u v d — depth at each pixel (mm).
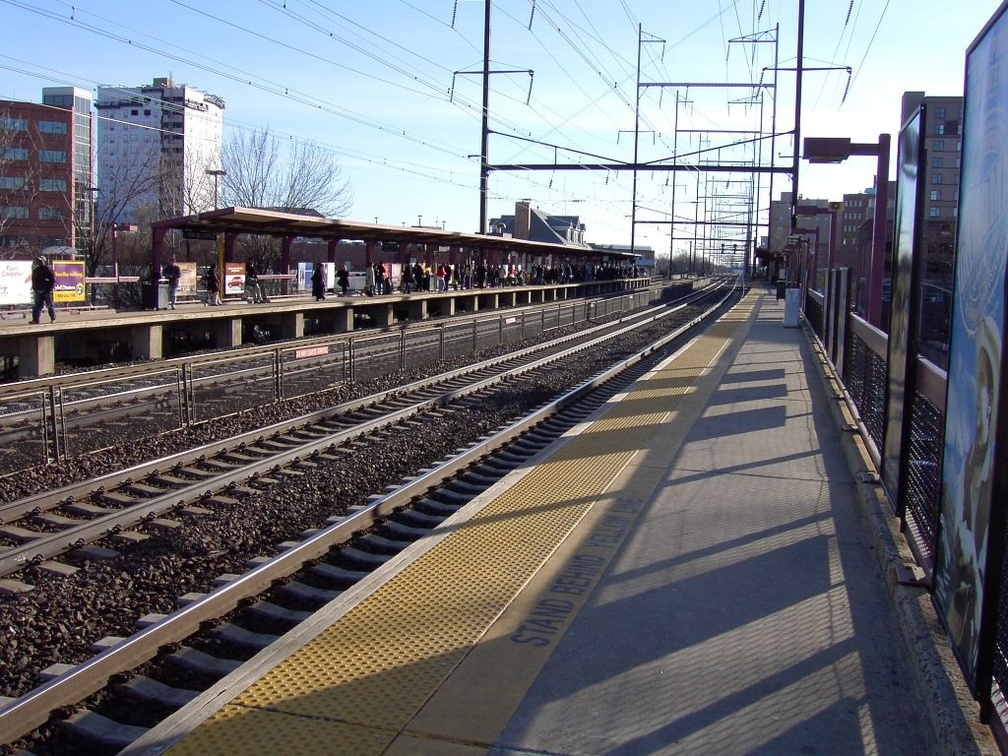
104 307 27812
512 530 7500
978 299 4367
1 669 5477
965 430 4551
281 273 34562
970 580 4277
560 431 13695
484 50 39906
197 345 26094
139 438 12250
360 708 4480
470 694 4648
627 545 7148
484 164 39344
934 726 4211
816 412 13484
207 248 54781
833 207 22719
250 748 4098
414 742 4172
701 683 4828
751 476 9492
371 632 5406
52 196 59562
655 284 111250
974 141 4613
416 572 6461
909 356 6926
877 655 5203
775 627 5582
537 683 4789
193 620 5926
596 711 4508
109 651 5223
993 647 3943
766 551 7039
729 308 55406
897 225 7637
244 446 12047
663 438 11461
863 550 7094
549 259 70875
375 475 10758
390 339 21859
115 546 8055
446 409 15789
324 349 17297
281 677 4801
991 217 4160
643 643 5316
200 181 60719
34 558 7449
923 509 6320
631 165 36812
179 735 4195
